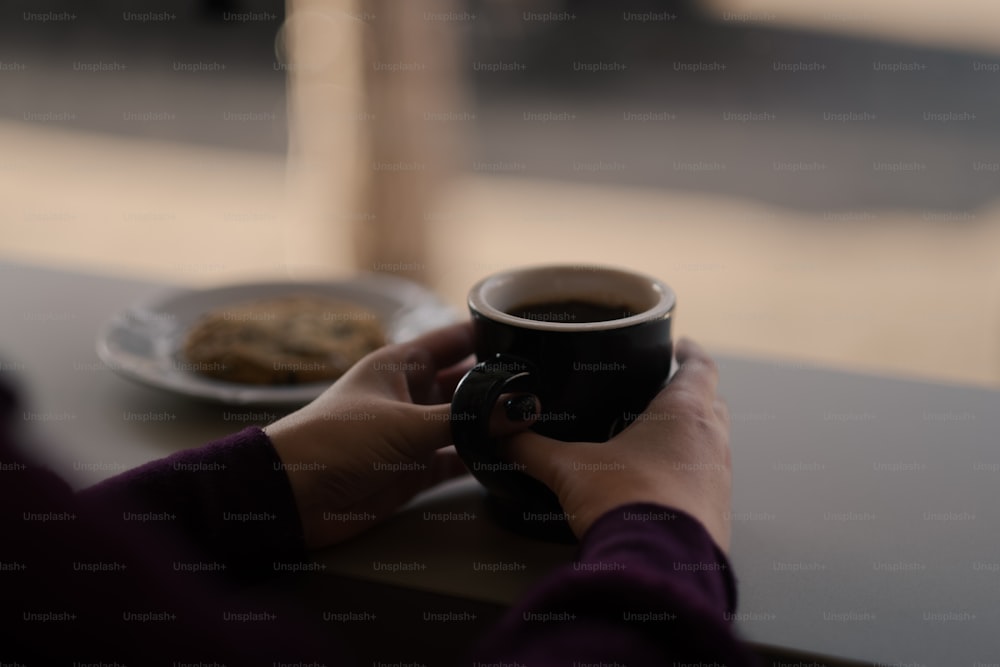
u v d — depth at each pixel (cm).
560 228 278
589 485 75
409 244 219
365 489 80
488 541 81
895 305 237
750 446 88
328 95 209
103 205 296
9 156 334
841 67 435
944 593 77
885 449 88
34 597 64
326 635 79
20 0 520
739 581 78
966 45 462
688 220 287
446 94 214
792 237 276
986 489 84
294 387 92
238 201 299
